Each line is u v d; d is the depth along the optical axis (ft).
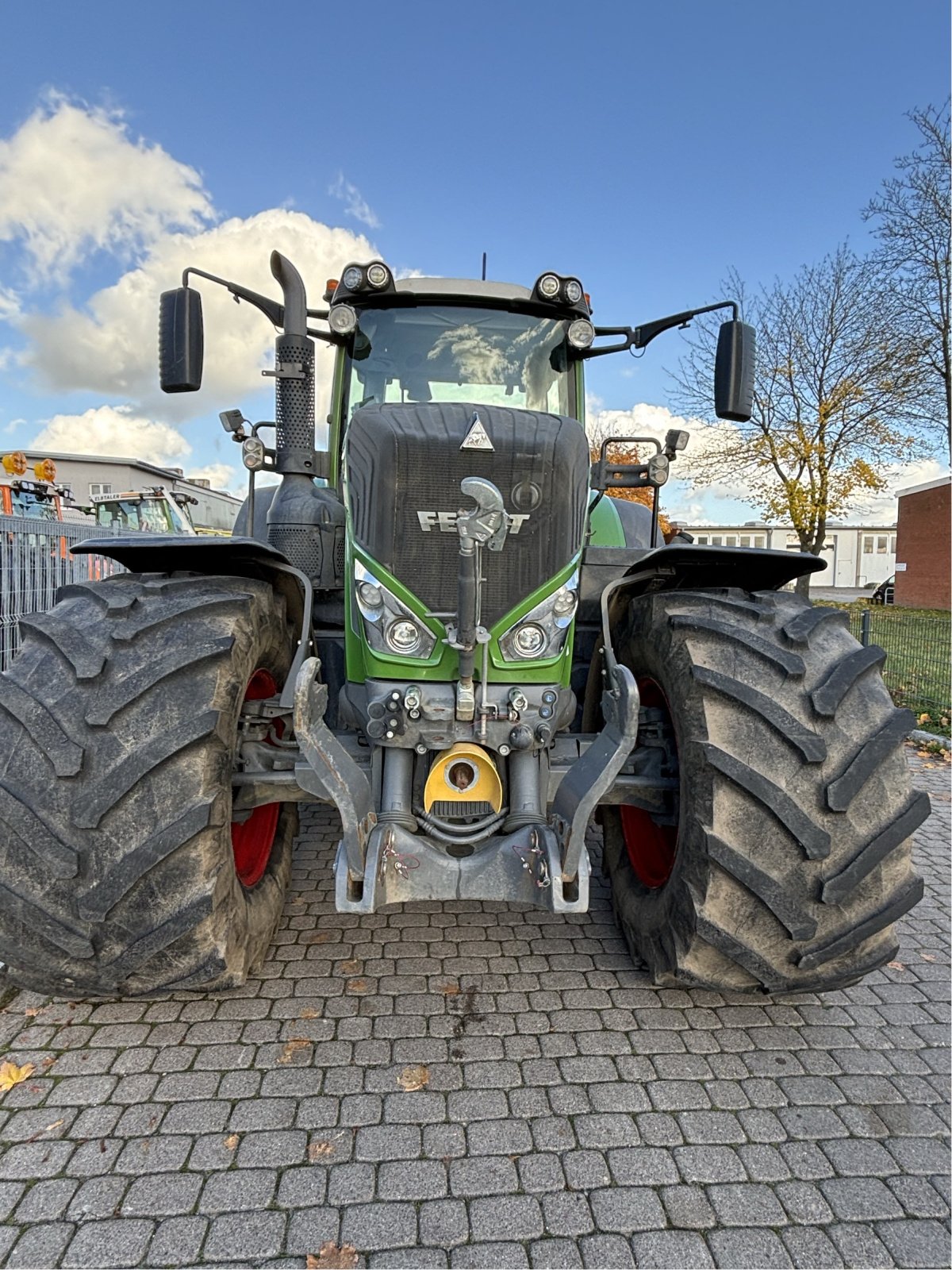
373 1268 5.47
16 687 7.08
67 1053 7.56
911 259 60.34
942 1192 6.27
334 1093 7.09
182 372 9.32
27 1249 5.55
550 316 11.68
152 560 8.62
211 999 8.48
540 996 8.69
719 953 7.61
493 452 7.76
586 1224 5.87
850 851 7.23
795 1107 7.12
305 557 10.28
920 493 91.40
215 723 6.98
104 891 6.63
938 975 9.56
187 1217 5.83
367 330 11.50
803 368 63.21
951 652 30.04
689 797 7.75
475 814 8.24
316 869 12.22
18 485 39.24
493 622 8.00
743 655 7.81
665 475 11.30
